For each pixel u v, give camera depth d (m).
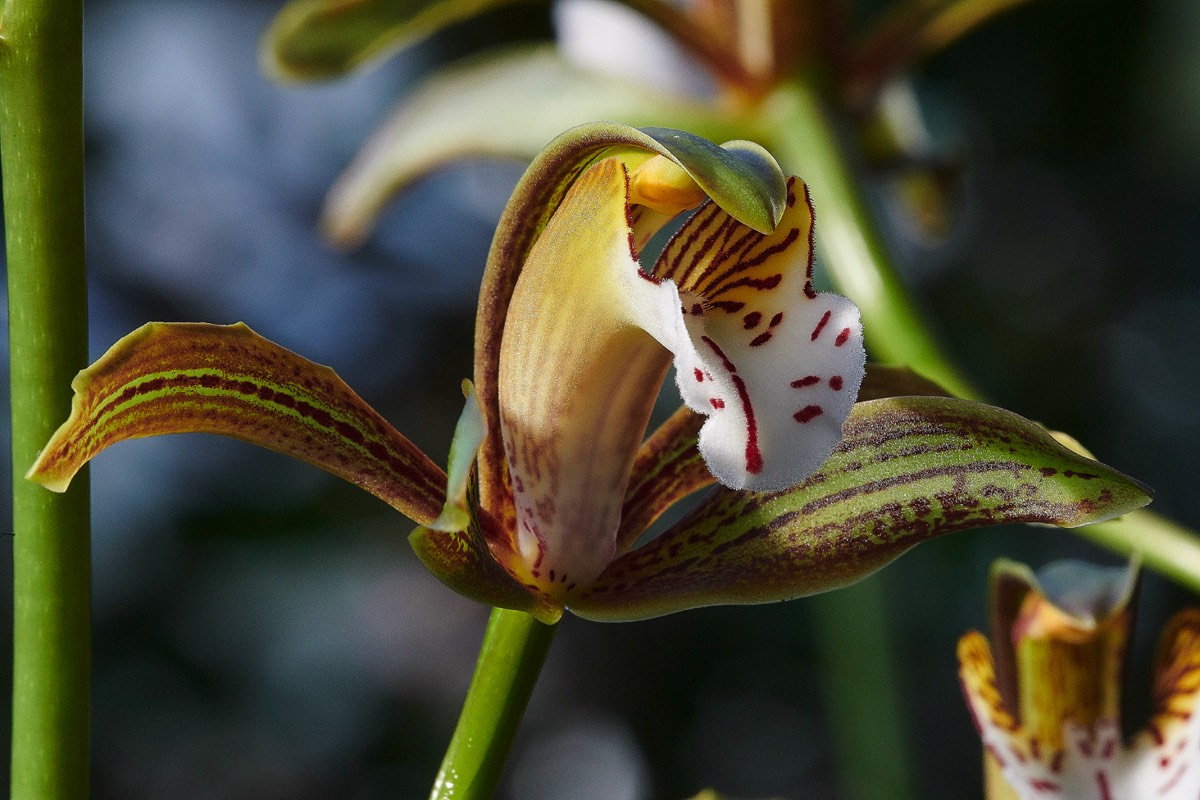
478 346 0.35
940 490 0.35
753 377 0.34
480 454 0.35
